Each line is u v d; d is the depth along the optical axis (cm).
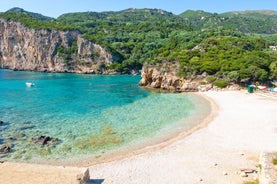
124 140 3941
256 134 3991
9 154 3444
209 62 9806
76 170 2628
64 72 19150
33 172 2573
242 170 2789
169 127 4519
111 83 12069
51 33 19912
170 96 7781
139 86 10575
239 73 8994
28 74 16862
